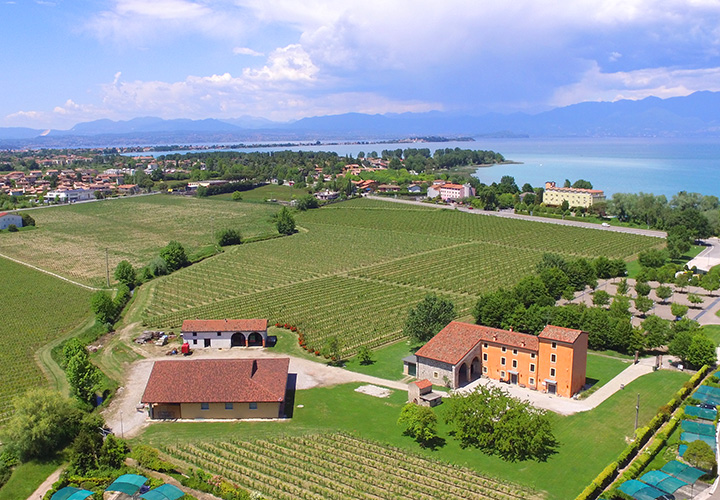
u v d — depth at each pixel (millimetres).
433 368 110438
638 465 76750
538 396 103812
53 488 77000
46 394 89250
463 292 176625
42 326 150750
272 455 84688
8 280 197750
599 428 90938
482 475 78188
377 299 170250
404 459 83062
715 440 82250
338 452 85188
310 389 109500
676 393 101750
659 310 155500
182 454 85500
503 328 132625
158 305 170500
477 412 86562
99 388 109625
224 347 134125
